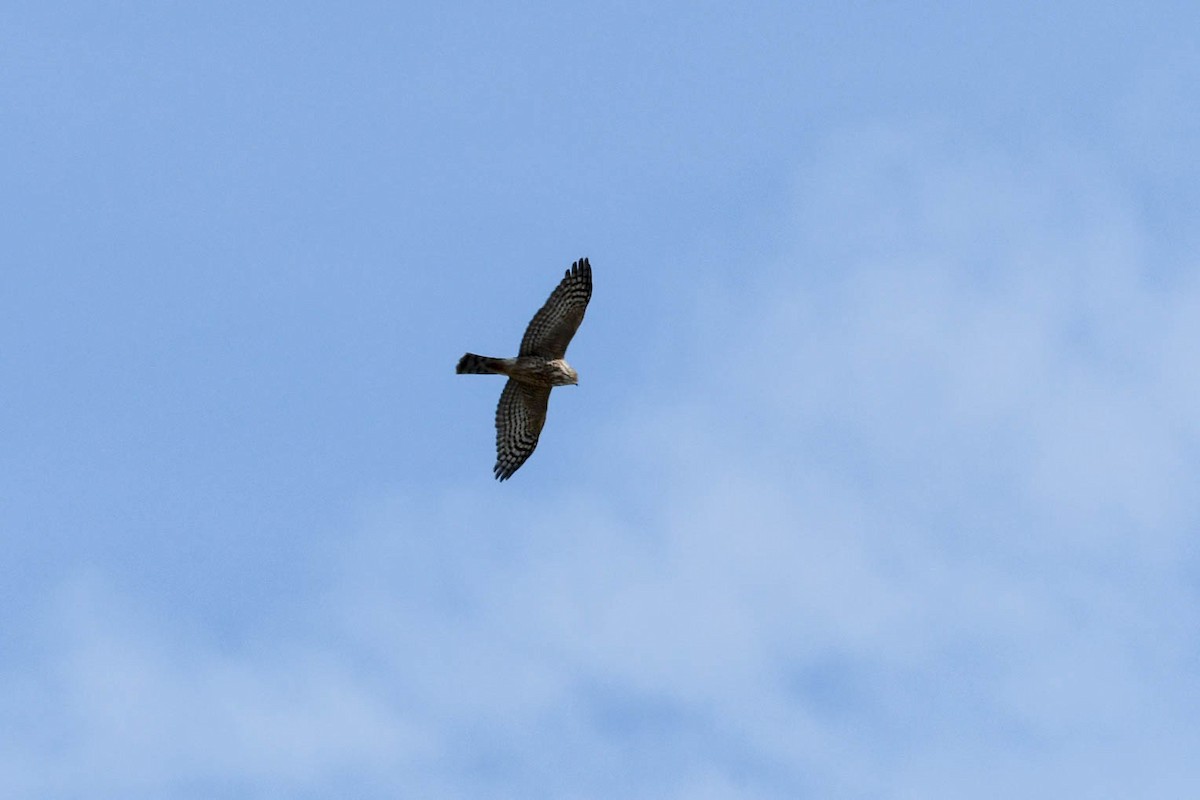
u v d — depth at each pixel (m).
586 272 34.34
